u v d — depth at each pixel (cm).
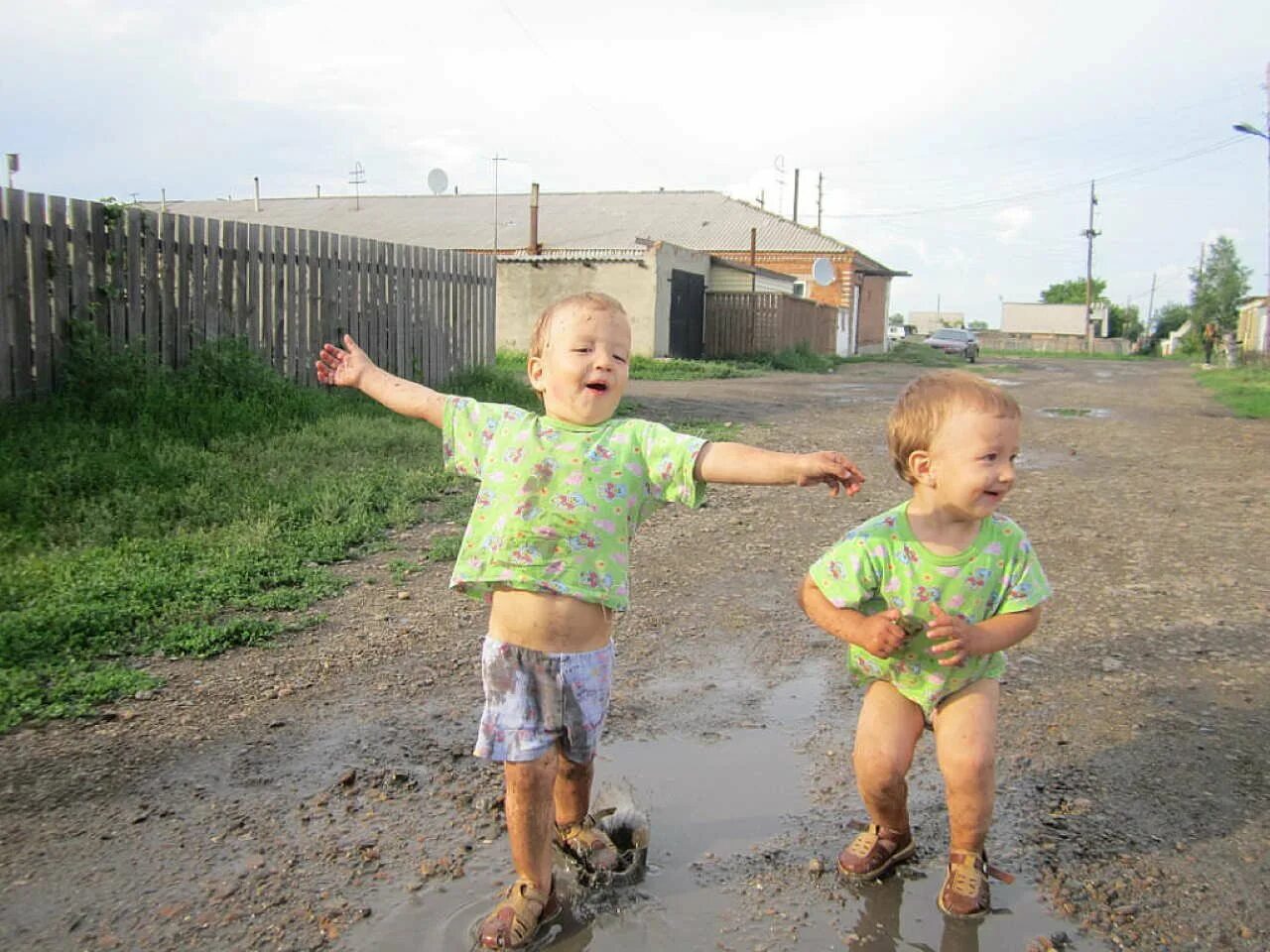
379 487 707
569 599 251
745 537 659
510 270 2577
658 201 4091
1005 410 245
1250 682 416
